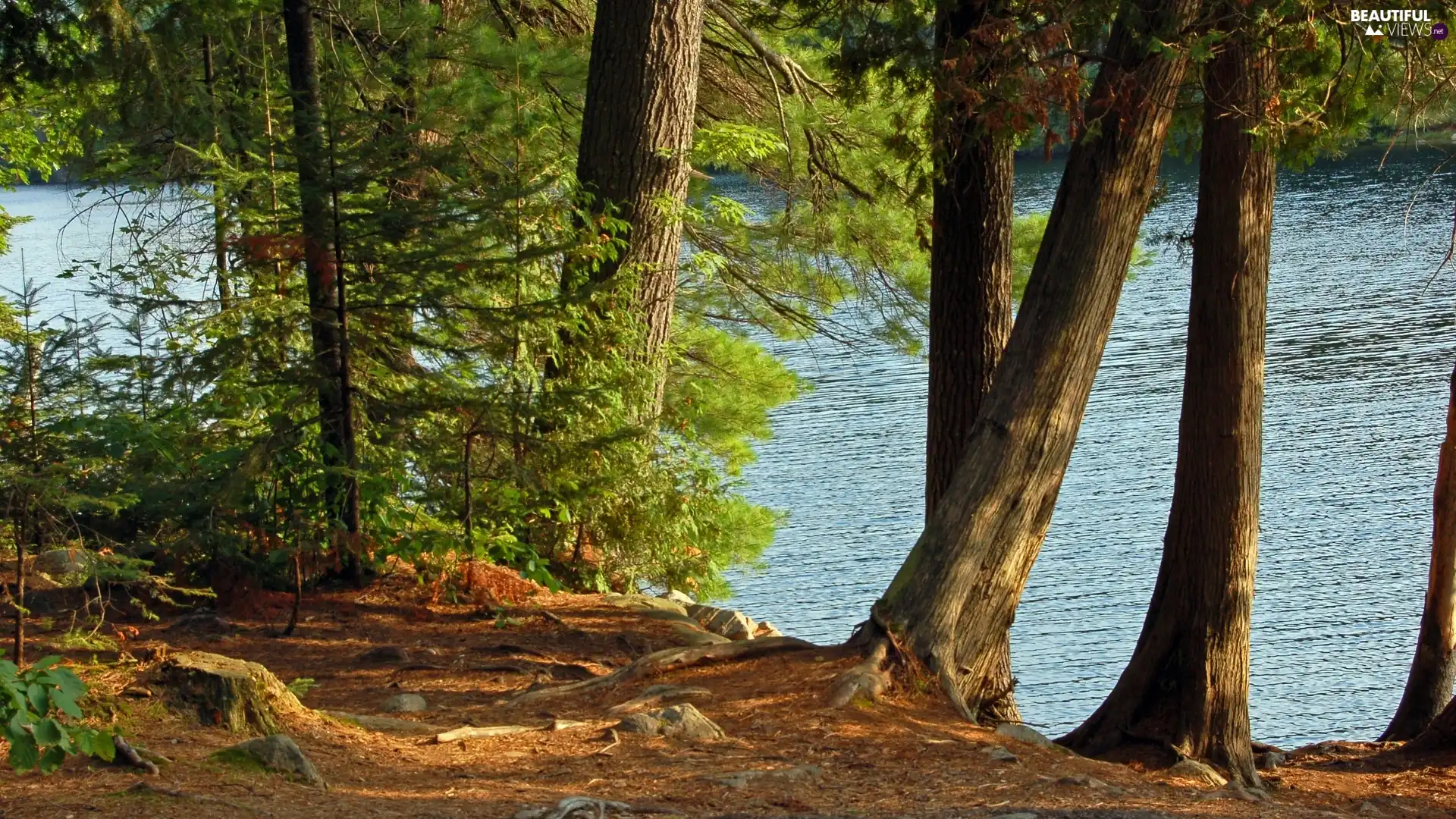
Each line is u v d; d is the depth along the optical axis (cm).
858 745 621
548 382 1022
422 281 894
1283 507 3409
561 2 1625
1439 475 1116
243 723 561
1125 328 5350
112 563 719
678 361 1435
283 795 469
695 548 1186
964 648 768
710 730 639
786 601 2817
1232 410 849
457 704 718
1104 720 888
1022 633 2714
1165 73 774
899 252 1712
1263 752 1032
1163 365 4734
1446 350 4559
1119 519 3322
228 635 827
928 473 1062
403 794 496
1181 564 873
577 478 1004
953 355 1034
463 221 899
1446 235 6031
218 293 973
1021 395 785
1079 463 3797
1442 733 1001
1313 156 891
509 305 1036
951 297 1034
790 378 1908
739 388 1856
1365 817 742
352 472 862
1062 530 3294
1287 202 7206
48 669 354
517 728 640
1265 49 812
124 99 1229
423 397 934
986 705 785
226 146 1079
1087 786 571
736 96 1705
